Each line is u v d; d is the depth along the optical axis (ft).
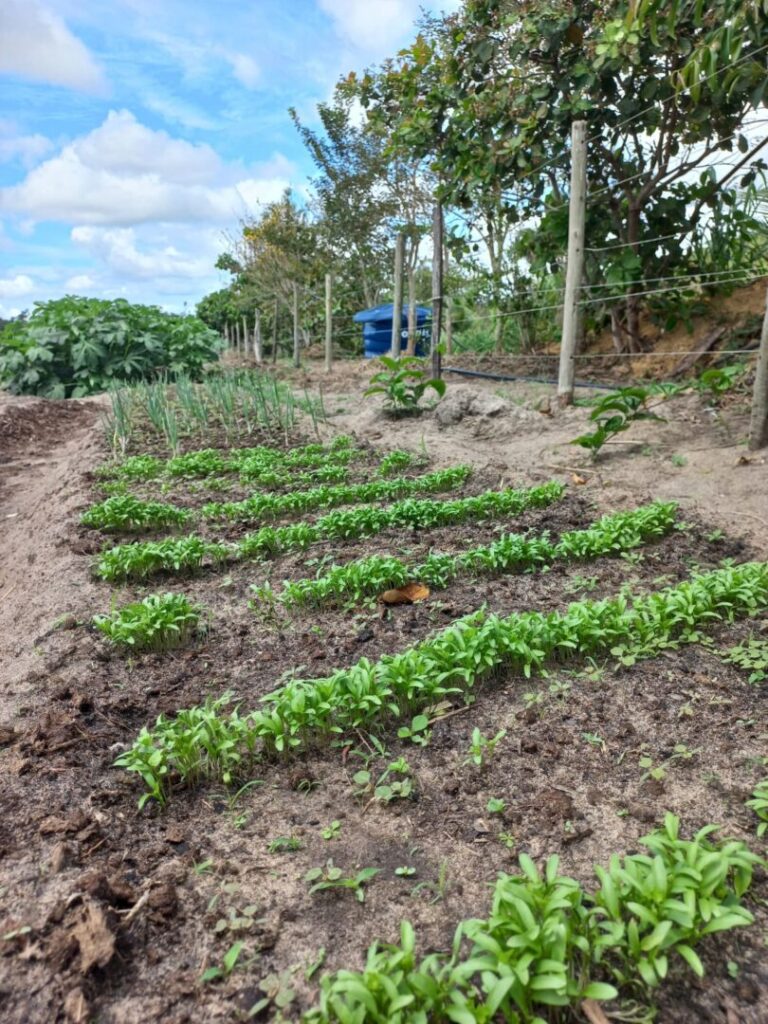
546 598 13.93
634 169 29.19
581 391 29.32
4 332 49.57
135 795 8.77
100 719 10.37
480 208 38.37
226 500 22.33
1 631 14.03
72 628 13.34
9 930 6.70
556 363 36.63
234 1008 6.10
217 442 31.48
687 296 30.37
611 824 8.01
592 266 31.22
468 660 10.48
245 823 8.36
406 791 8.61
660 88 25.98
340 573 14.29
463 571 15.48
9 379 48.08
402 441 28.30
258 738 9.87
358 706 9.60
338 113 65.77
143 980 6.36
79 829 8.05
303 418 35.17
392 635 12.77
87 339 48.01
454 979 5.65
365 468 25.13
